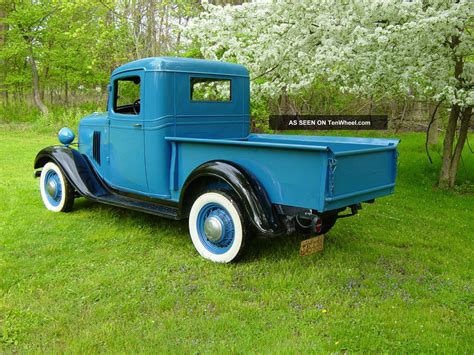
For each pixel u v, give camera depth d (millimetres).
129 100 5266
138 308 3219
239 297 3420
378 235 5031
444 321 3146
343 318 3139
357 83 7164
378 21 6301
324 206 3424
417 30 5762
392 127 14094
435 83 6508
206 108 4855
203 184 4297
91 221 5215
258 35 6938
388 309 3277
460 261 4324
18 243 4438
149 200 4875
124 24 13742
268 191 3793
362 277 3848
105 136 5254
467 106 6629
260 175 3822
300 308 3287
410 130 14133
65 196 5441
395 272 4008
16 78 18219
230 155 4016
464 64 6707
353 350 2756
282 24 6375
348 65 6531
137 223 5168
